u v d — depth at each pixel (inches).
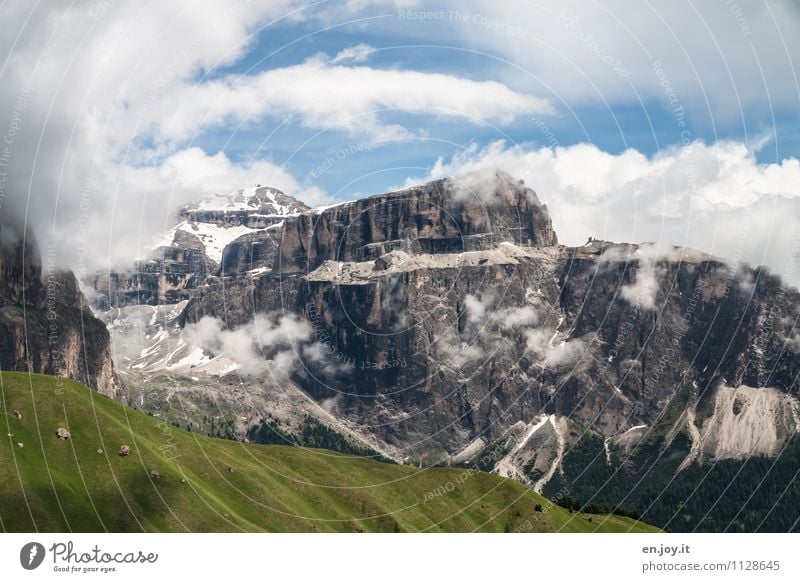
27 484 4980.3
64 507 4931.1
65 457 5369.1
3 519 4699.8
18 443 5290.4
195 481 5708.7
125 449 5521.7
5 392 5728.3
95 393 6215.6
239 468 6195.9
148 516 5128.0
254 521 5634.8
